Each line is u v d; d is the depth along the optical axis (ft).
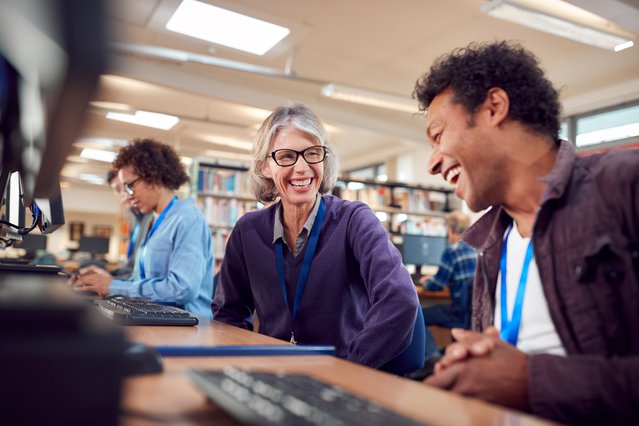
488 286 3.62
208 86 21.63
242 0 14.84
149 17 15.92
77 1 1.14
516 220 3.45
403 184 22.80
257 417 1.30
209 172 17.48
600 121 21.70
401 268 4.30
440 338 13.87
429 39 17.07
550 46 17.06
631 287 2.60
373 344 3.80
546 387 2.20
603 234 2.72
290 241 4.99
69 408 1.11
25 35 1.26
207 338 3.27
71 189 45.55
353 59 19.08
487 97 3.08
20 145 1.88
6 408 1.05
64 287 1.74
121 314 3.79
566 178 2.93
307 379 1.89
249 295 5.42
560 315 2.84
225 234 17.28
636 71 18.89
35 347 1.09
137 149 7.46
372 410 1.48
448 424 1.53
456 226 15.97
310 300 4.72
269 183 5.48
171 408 1.61
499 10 13.74
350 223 4.77
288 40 17.34
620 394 2.13
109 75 1.29
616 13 13.57
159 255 6.70
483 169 3.18
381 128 26.45
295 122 4.90
